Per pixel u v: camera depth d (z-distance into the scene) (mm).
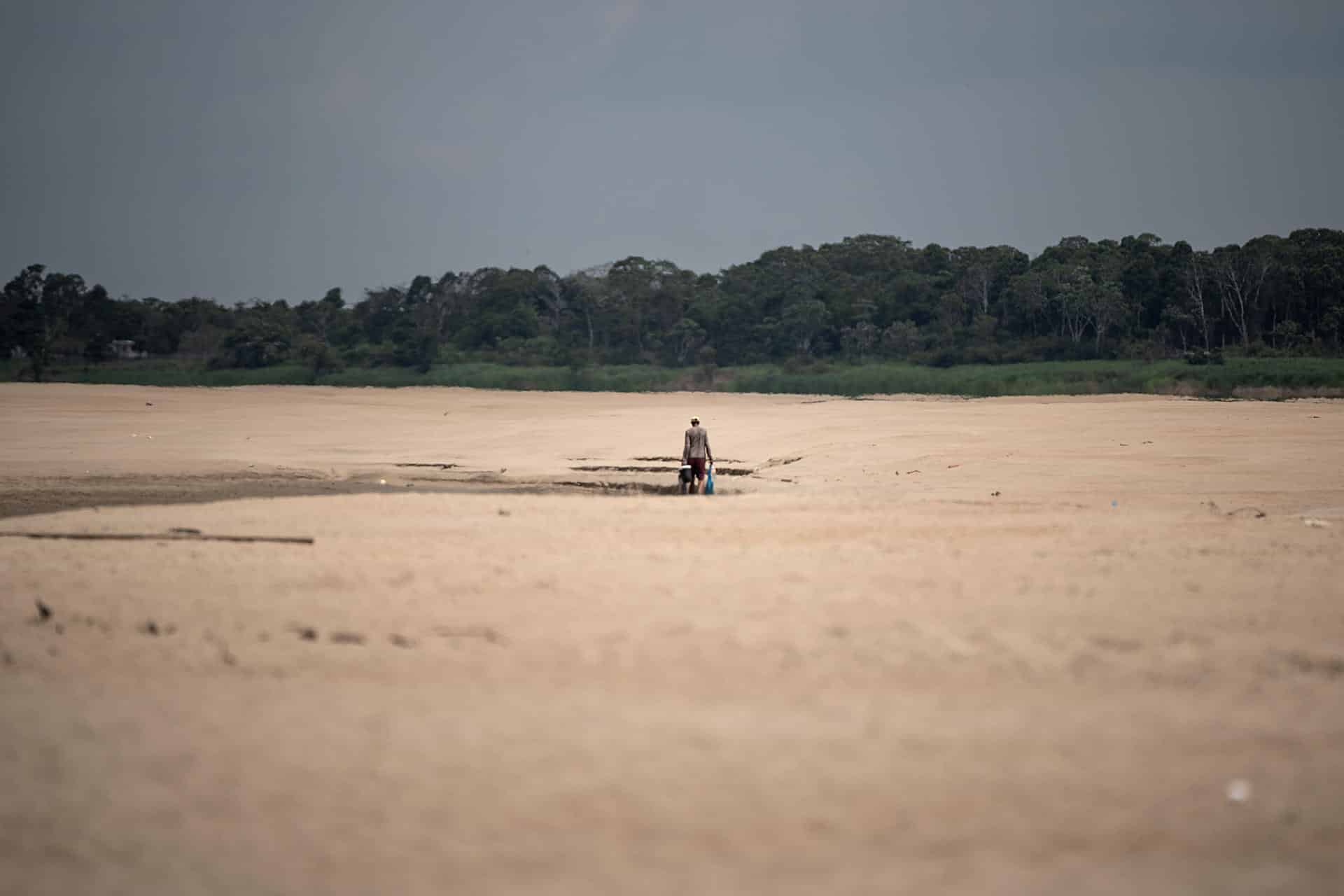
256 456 138750
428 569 52875
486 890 22281
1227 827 24781
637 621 42562
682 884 22500
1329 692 33844
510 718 32219
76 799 26688
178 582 50375
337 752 29594
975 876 22766
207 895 22094
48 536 64062
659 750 29516
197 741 30500
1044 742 29812
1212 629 40812
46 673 37125
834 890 22234
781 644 39188
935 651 38125
